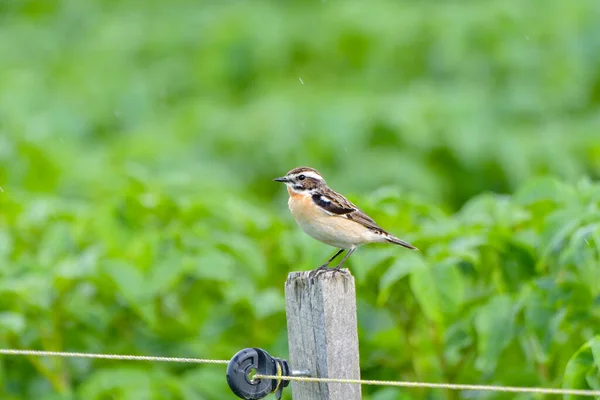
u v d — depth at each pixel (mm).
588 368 8484
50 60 24656
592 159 19297
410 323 10812
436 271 9688
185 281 11773
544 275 10203
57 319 11203
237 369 8125
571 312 9805
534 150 18875
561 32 21578
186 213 12500
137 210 12453
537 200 10562
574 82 20969
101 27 25031
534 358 10336
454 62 21234
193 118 20266
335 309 8102
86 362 11484
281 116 19422
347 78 21750
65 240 12016
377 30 21922
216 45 22547
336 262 11211
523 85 20938
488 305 9859
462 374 10875
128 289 10625
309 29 22562
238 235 12312
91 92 22344
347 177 18297
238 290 11195
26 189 17578
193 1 25688
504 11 21844
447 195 18750
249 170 19344
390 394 10469
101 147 20375
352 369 8148
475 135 18750
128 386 10500
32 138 18219
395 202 11500
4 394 11320
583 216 9539
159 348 11688
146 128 20734
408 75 21516
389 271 9789
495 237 10141
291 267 11812
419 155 18703
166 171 18672
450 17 21828
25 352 9266
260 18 23062
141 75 22938
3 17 27625
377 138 18953
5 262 11820
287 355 11031
